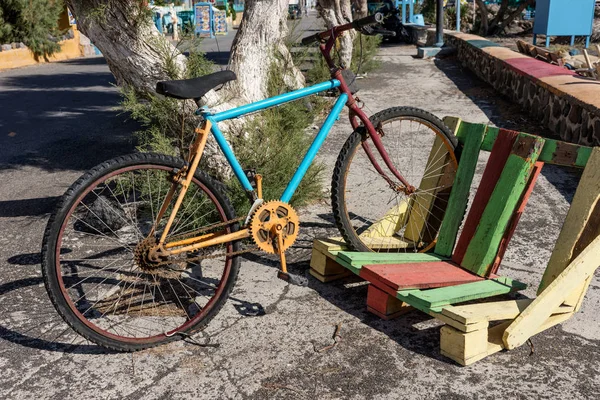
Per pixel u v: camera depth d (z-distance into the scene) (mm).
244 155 4285
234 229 3100
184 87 2836
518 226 4262
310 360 2752
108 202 4309
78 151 6727
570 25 15328
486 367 2674
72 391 2568
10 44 16562
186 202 3885
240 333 2988
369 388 2545
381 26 3418
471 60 12055
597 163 2936
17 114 8969
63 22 20484
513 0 21031
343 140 6805
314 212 4648
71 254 3941
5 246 4152
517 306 2855
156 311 3221
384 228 3961
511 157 3246
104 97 10477
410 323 3062
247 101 4711
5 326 3104
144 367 2732
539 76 7582
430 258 3496
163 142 4301
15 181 5676
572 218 2986
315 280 3537
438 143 3828
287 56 5453
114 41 4066
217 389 2564
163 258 2967
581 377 2586
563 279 2791
